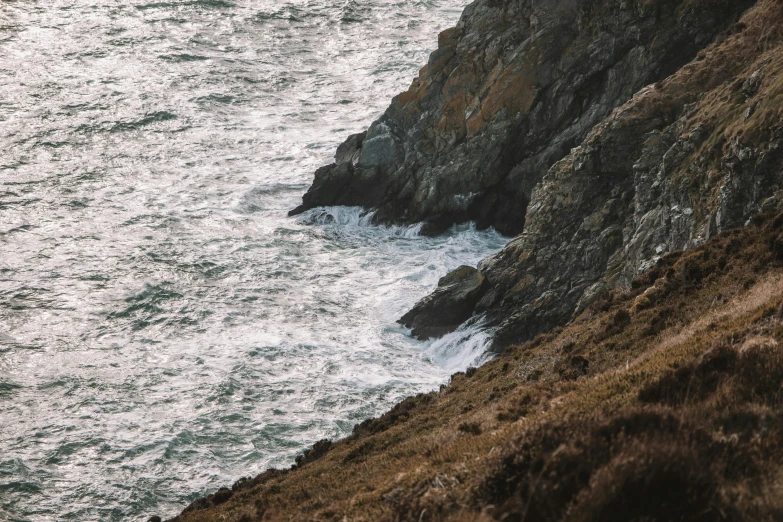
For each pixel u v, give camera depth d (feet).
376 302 233.14
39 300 229.04
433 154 279.90
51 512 156.76
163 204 282.97
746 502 41.04
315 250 261.85
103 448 173.58
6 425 179.93
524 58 270.46
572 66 264.52
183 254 253.85
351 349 210.59
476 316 215.10
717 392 53.93
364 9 477.77
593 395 67.31
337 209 283.38
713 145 167.43
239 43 422.41
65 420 182.19
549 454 47.29
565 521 41.78
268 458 171.22
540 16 273.13
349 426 180.75
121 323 220.43
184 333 216.54
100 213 275.80
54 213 274.36
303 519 72.79
